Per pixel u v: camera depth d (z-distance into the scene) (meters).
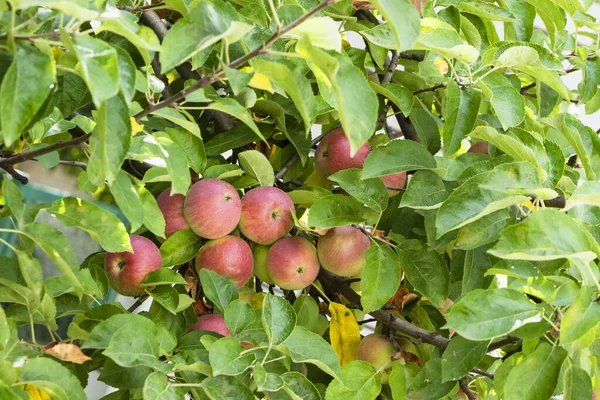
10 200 1.25
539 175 1.56
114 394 1.53
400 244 1.76
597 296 1.29
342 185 1.71
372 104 1.10
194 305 1.84
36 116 1.10
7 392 1.11
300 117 1.85
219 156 1.98
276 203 1.78
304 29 1.17
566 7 1.88
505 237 1.28
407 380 1.69
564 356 1.33
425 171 1.71
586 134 1.77
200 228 1.71
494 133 1.60
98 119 1.13
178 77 2.12
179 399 1.30
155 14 1.83
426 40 1.66
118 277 1.64
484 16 1.94
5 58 1.07
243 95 1.77
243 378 1.46
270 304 1.43
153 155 1.39
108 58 1.02
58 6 0.99
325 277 1.98
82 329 1.44
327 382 1.88
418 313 1.95
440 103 2.09
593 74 1.97
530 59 1.68
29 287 1.33
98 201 2.10
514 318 1.33
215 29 1.18
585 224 1.56
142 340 1.32
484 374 1.69
